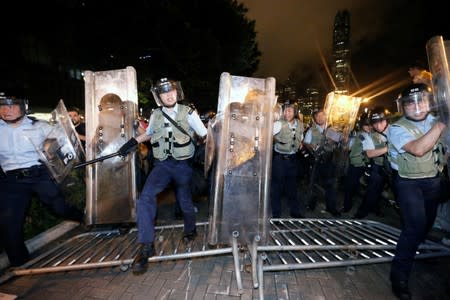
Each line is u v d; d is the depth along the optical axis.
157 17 9.29
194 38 10.39
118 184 3.51
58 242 3.60
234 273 2.84
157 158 2.95
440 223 3.95
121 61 9.66
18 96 2.72
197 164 4.33
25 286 2.63
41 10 9.41
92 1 8.91
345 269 2.95
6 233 2.76
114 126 3.48
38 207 3.81
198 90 13.20
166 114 2.87
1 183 2.73
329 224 4.09
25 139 2.78
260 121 3.02
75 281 2.71
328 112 4.72
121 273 2.84
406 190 2.40
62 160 3.14
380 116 3.82
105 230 3.87
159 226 3.83
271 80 2.98
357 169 4.56
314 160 4.81
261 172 3.04
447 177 2.65
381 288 2.61
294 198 4.37
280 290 2.58
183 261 3.07
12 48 9.94
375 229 3.87
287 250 3.07
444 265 3.03
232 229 3.00
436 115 2.32
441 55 2.18
